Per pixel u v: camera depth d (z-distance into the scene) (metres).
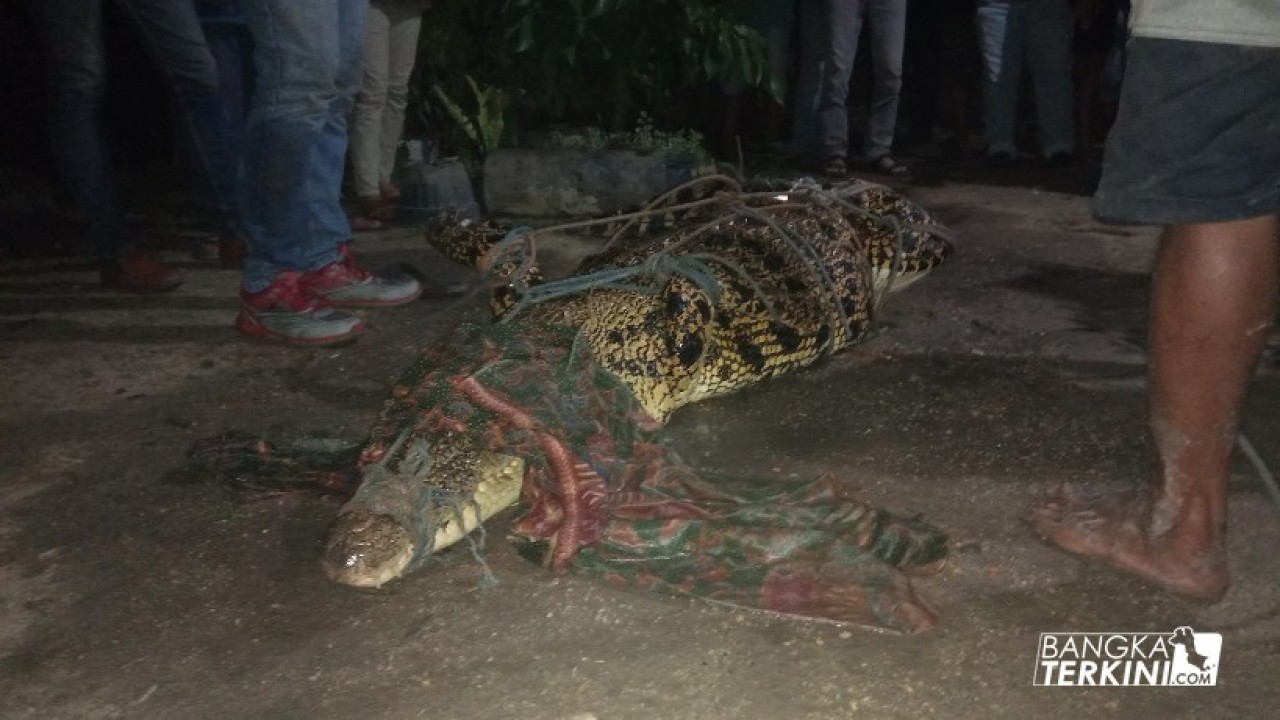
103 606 1.36
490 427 1.48
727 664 1.22
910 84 4.82
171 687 1.21
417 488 1.39
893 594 1.29
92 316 2.40
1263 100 1.13
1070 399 1.94
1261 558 1.41
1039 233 3.18
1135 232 3.19
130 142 4.04
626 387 1.63
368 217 3.14
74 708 1.18
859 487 1.62
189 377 2.07
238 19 2.65
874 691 1.18
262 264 2.20
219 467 1.65
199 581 1.41
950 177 4.11
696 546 1.38
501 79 3.52
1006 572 1.39
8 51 3.62
